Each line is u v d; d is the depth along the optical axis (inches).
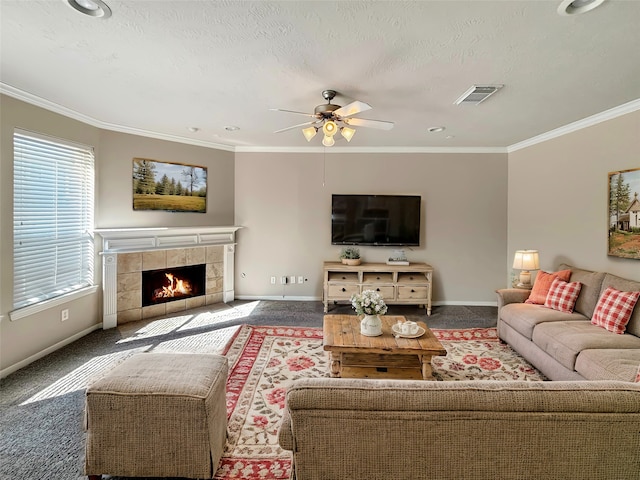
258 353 129.1
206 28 76.6
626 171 124.8
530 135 170.7
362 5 67.2
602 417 43.6
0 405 92.8
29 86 111.5
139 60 92.7
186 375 69.4
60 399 96.1
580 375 92.3
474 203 202.1
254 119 148.6
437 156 201.3
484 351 133.5
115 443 64.4
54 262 132.8
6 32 78.7
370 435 45.0
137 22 74.4
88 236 150.3
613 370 82.0
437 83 105.7
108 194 159.6
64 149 137.6
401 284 184.5
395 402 43.9
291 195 206.7
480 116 139.1
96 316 154.5
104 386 64.7
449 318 176.7
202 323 163.6
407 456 45.3
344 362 110.6
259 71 98.7
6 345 111.3
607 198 133.3
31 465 70.6
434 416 43.8
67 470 69.4
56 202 133.8
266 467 71.7
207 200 197.5
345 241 201.0
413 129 160.2
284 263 208.7
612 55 86.9
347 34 78.2
